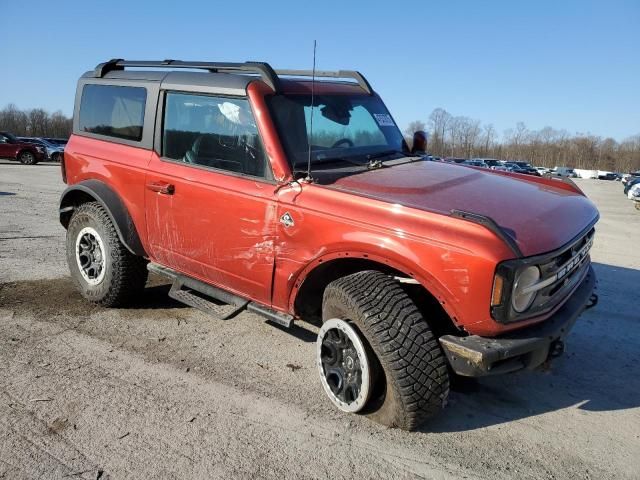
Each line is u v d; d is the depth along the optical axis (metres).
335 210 3.12
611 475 2.77
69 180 4.98
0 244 7.07
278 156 3.44
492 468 2.79
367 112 4.46
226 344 4.18
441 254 2.75
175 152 4.09
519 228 2.93
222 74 3.86
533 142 119.38
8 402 3.23
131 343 4.13
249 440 2.95
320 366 3.31
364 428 3.09
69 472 2.64
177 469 2.70
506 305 2.67
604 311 5.20
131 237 4.39
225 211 3.65
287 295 3.45
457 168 4.16
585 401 3.52
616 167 111.75
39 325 4.39
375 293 2.98
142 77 4.39
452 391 3.58
